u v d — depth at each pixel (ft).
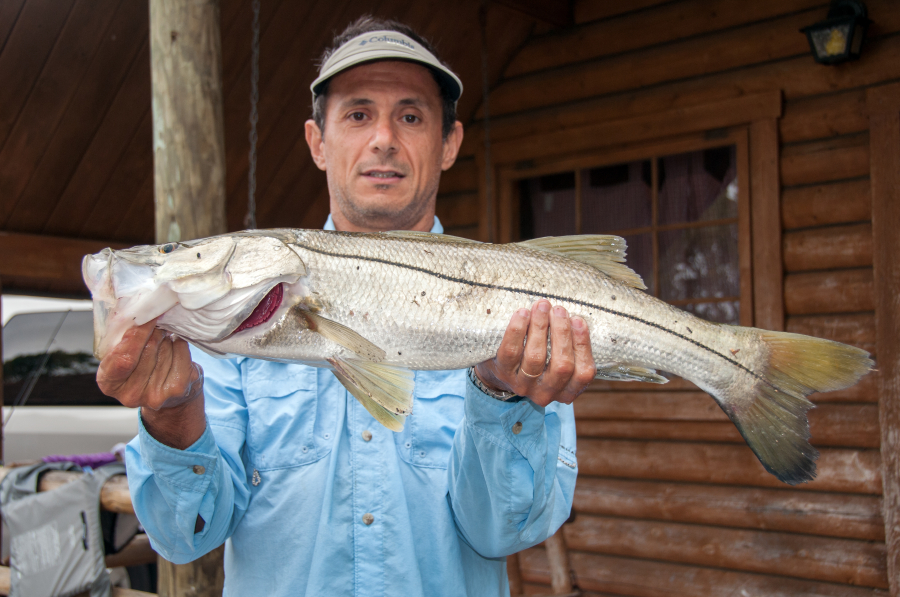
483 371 5.86
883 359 14.56
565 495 6.57
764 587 16.06
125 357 5.05
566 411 6.80
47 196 17.94
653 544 17.46
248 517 6.41
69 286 19.34
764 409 6.43
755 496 16.37
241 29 16.78
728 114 16.66
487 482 5.74
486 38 19.13
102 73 16.44
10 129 16.44
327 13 17.43
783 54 16.25
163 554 6.22
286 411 6.50
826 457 15.47
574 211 19.15
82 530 12.26
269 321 5.84
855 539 15.24
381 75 7.25
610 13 18.39
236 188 19.90
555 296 6.13
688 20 17.40
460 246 6.14
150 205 19.43
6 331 20.79
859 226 15.46
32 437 19.49
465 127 20.56
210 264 5.57
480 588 6.55
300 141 19.74
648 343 6.32
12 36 15.17
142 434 5.51
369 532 6.17
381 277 5.98
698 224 17.25
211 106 12.23
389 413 5.79
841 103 15.51
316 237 6.04
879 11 15.01
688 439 17.21
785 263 16.17
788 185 16.24
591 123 18.61
